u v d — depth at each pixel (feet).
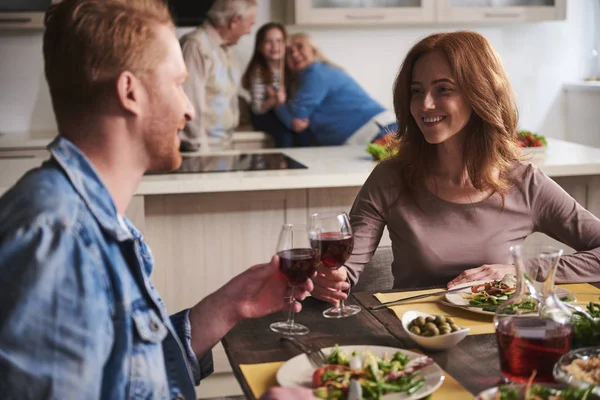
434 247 6.72
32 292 3.44
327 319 5.18
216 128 14.74
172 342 4.23
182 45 14.30
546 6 15.44
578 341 4.19
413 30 16.30
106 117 3.87
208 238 10.48
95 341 3.52
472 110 6.63
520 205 6.80
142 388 3.88
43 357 3.43
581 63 17.19
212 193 10.37
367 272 7.00
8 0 14.37
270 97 15.43
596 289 5.71
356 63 16.14
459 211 6.75
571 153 12.01
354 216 7.13
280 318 5.20
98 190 3.80
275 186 10.28
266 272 4.79
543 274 4.05
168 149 4.04
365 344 4.68
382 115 15.47
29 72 15.46
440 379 3.89
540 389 3.45
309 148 13.97
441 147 6.74
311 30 15.80
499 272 5.97
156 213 10.26
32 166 11.17
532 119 17.25
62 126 3.95
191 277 10.50
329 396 3.72
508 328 3.91
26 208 3.59
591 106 16.39
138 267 3.98
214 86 14.51
